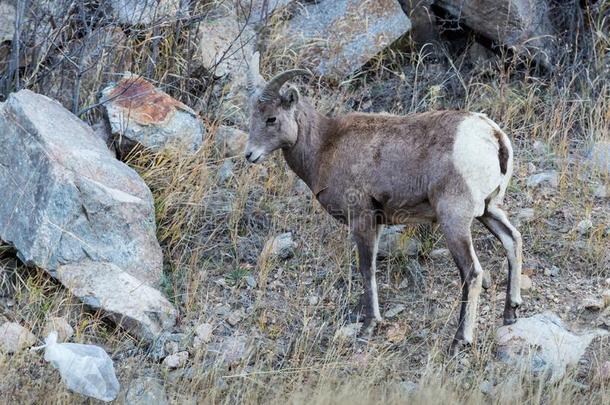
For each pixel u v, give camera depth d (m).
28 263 11.80
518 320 11.76
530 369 11.00
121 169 12.75
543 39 16.52
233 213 13.71
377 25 16.58
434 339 11.83
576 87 16.34
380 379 11.02
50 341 10.80
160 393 10.82
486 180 11.13
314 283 12.82
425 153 11.41
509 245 11.71
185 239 13.41
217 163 14.61
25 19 15.01
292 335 11.95
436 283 12.77
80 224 11.95
